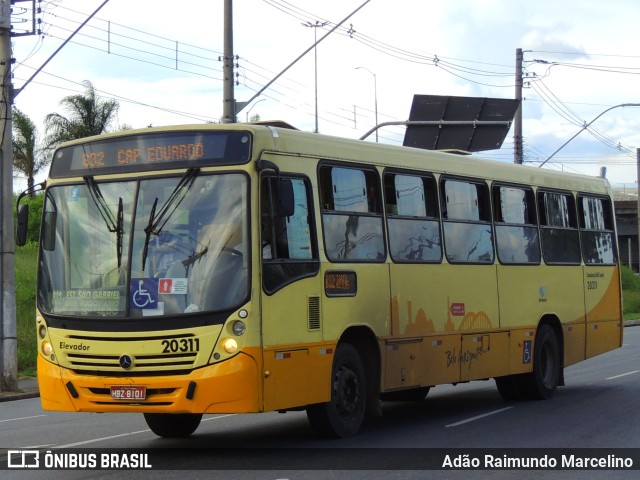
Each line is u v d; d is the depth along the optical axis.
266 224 10.90
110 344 10.80
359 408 12.45
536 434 12.67
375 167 13.05
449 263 14.39
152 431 13.18
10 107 20.12
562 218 17.91
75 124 47.44
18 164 47.16
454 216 14.71
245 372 10.43
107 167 11.36
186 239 10.81
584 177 18.97
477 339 14.93
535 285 16.69
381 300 12.77
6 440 12.95
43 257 11.51
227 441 12.32
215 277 10.62
